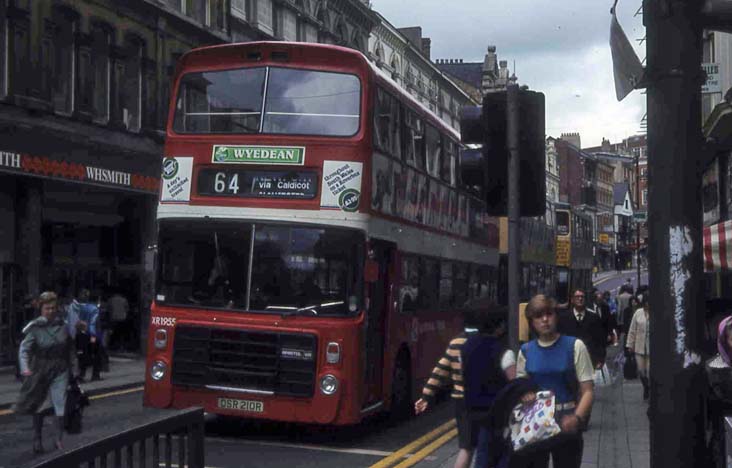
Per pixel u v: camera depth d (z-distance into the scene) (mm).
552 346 7180
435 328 17188
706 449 5020
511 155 7043
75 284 29109
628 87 5305
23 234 25484
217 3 35781
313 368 12539
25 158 24719
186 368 12906
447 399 20578
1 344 24906
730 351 6578
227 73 13492
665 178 5039
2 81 24469
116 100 29609
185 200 13234
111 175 28641
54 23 26656
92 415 16500
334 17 47406
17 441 13789
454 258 18891
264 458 12188
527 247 30234
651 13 5117
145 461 5738
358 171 12891
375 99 13453
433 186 17156
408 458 12352
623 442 13445
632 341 18906
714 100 27047
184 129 13461
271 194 12969
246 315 12781
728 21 5082
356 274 12742
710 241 17359
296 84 13273
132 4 30391
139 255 31266
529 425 6840
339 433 14719
